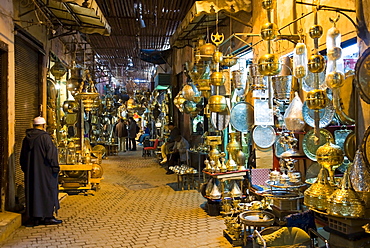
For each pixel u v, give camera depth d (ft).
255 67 12.79
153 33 34.19
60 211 17.26
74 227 14.40
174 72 38.17
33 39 19.07
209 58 16.46
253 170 15.60
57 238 12.94
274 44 15.75
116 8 26.40
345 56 12.11
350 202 7.89
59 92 30.35
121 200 19.71
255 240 9.37
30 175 14.80
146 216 16.02
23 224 14.85
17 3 16.74
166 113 41.81
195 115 24.16
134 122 56.29
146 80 79.41
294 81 13.46
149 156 46.19
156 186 24.17
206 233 13.33
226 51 20.18
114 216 16.11
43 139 14.90
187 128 33.83
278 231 9.84
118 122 54.13
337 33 9.31
